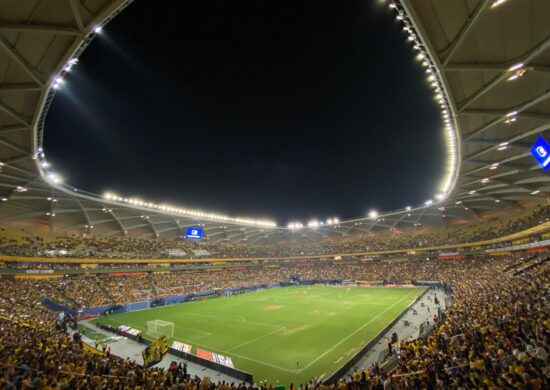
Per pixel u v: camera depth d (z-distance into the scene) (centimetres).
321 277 9281
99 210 6047
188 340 3334
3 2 1529
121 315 4928
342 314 4428
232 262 9244
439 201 6519
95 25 1817
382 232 9844
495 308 2355
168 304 6062
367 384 1552
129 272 6694
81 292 5303
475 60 1941
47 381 1302
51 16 1691
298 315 4506
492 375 1189
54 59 2055
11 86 2095
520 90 2134
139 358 2756
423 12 1717
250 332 3606
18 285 4691
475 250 6944
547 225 4403
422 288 6725
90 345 3119
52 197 4859
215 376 2311
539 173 3484
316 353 2747
